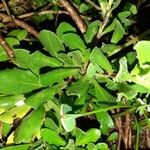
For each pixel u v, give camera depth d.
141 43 0.22
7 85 0.28
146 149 0.35
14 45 0.33
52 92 0.28
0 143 0.32
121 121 0.33
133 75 0.25
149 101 0.30
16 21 0.36
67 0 0.32
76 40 0.29
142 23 0.39
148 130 0.35
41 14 0.38
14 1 0.39
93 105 0.29
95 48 0.26
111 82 0.29
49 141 0.28
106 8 0.29
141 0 0.40
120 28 0.29
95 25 0.30
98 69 0.27
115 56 0.32
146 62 0.23
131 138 0.33
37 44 0.37
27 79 0.29
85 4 0.36
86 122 0.32
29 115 0.28
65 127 0.25
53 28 0.39
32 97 0.27
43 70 0.29
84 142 0.28
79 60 0.29
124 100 0.30
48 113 0.30
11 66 0.34
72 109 0.28
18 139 0.27
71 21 0.38
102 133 0.32
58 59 0.29
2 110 0.30
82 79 0.28
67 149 0.28
